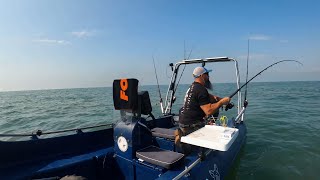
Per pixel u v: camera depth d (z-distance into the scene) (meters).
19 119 12.46
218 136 2.62
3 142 3.15
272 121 9.09
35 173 2.94
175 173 2.56
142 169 2.86
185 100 3.45
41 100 29.48
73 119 11.83
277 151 5.48
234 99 9.61
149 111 3.51
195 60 5.56
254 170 4.48
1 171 3.00
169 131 3.75
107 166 3.42
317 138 6.51
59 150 3.71
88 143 4.09
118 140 3.18
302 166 4.64
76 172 3.28
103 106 18.23
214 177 3.02
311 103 15.76
